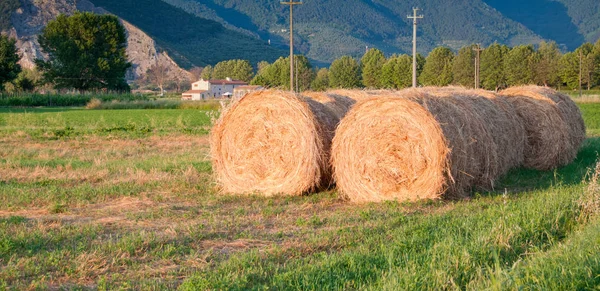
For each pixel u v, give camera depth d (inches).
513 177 551.5
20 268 276.1
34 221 366.6
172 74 6353.3
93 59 3196.4
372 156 445.4
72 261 282.5
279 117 471.2
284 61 4035.4
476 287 222.7
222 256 293.0
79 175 540.4
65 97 2511.1
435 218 361.1
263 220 374.3
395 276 237.6
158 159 658.2
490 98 552.1
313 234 323.3
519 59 3472.0
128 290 247.4
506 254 280.5
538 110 598.5
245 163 481.7
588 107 1705.2
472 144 466.0
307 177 464.4
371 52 4261.8
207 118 1401.3
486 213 369.7
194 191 478.0
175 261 287.3
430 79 3649.1
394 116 439.5
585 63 3353.8
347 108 526.9
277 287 242.5
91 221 368.2
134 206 413.4
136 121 1317.7
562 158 603.2
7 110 1924.2
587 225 320.2
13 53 3078.2
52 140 863.1
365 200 448.8
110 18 3289.9
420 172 436.1
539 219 332.2
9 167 588.4
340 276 249.4
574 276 229.8
